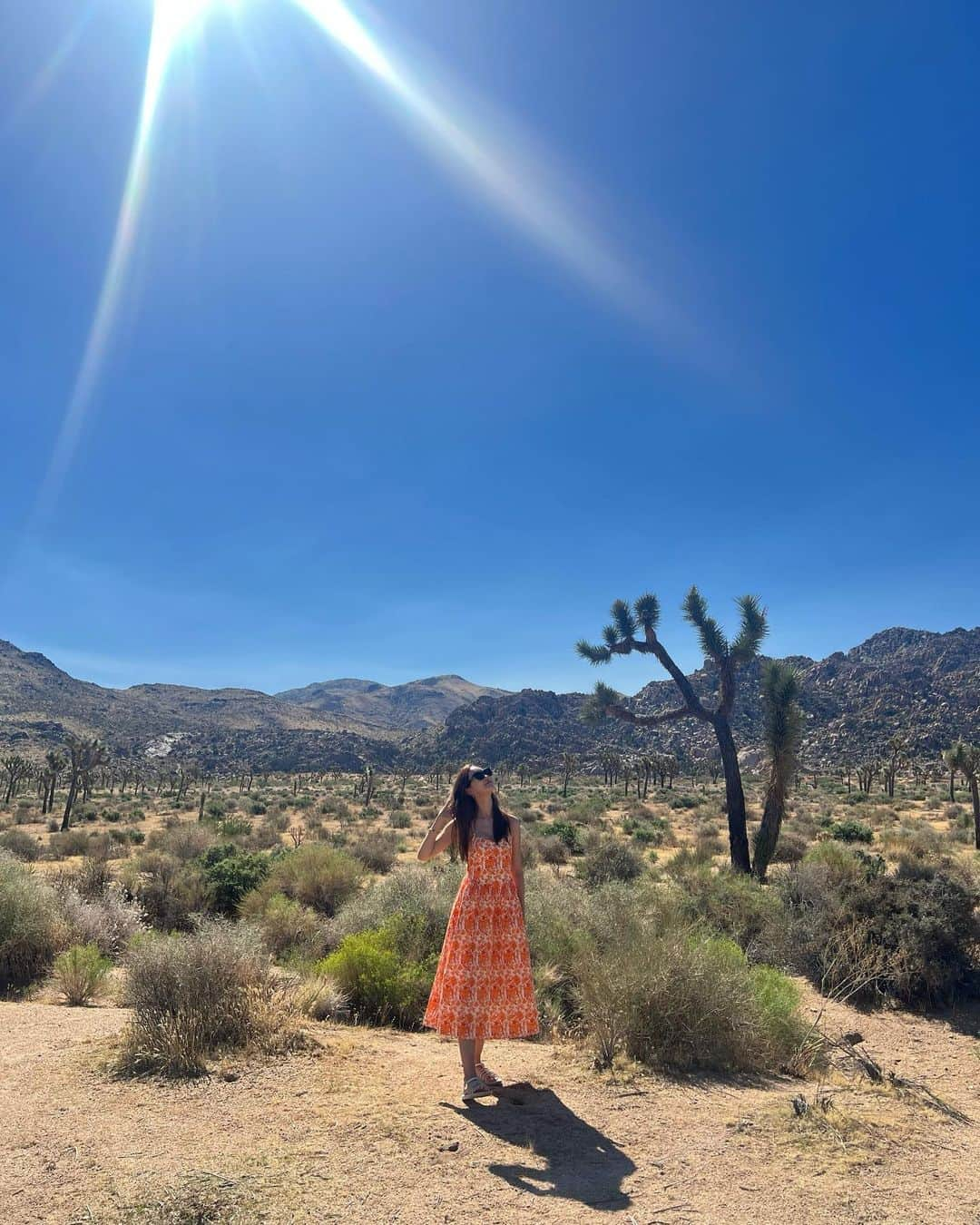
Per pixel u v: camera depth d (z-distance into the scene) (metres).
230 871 18.47
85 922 13.26
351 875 18.19
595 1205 3.60
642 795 79.69
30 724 158.12
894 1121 5.13
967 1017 9.66
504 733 188.12
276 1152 4.05
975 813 34.53
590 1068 5.77
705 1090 5.44
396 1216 3.42
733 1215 3.58
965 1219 3.69
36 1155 3.99
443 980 5.15
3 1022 7.39
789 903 12.83
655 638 22.42
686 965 6.42
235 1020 6.05
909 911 10.84
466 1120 4.59
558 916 10.59
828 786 89.25
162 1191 3.53
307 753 182.75
